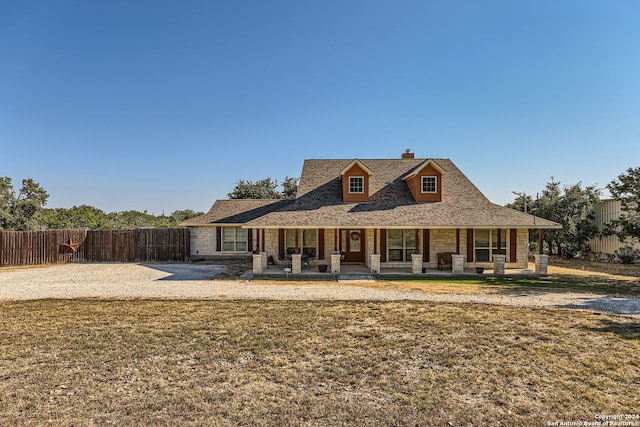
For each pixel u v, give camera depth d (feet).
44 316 30.81
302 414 15.07
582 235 79.30
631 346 22.97
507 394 16.83
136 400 16.30
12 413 15.12
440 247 62.44
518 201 94.73
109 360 21.06
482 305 34.32
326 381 18.30
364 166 65.57
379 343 23.77
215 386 17.76
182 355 21.81
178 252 80.18
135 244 79.66
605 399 16.31
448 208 61.82
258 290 42.91
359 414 15.07
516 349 22.56
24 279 53.31
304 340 24.43
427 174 64.90
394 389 17.38
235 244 81.00
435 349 22.66
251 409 15.49
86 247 78.54
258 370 19.66
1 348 22.98
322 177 75.82
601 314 30.76
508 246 61.77
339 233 65.82
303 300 36.99
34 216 97.25
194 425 14.24
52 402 16.12
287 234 67.51
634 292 41.22
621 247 72.02
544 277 53.21
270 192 152.35
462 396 16.65
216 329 26.96
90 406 15.75
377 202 65.21
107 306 34.53
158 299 37.73
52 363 20.59
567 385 17.69
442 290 42.70
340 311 32.14
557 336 24.94
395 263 62.95
